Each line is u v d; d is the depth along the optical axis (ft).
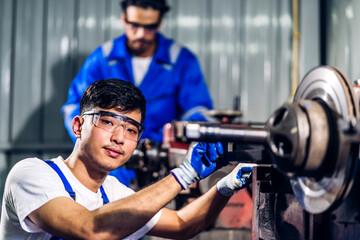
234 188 4.27
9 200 4.15
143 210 3.54
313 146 2.99
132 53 10.68
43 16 13.35
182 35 13.20
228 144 4.21
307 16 12.90
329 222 3.32
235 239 6.89
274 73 13.11
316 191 3.17
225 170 4.75
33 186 3.91
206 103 10.77
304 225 3.34
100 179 4.37
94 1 13.29
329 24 12.72
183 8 13.20
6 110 13.29
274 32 13.14
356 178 3.07
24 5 13.35
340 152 2.92
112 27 13.25
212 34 13.19
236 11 13.16
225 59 13.16
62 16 13.32
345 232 3.15
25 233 4.19
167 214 4.59
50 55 13.34
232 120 9.04
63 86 13.33
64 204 3.75
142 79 10.66
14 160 13.24
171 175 3.78
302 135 2.98
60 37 13.33
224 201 4.50
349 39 11.66
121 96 4.10
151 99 10.62
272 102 13.10
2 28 13.35
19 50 13.34
